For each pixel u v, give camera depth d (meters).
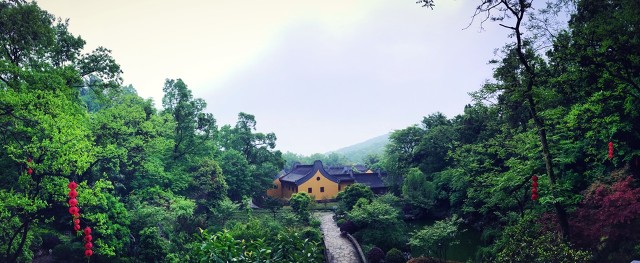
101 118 20.52
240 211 35.53
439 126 40.56
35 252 18.52
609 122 15.32
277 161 48.34
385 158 48.00
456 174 28.94
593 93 14.91
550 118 16.19
